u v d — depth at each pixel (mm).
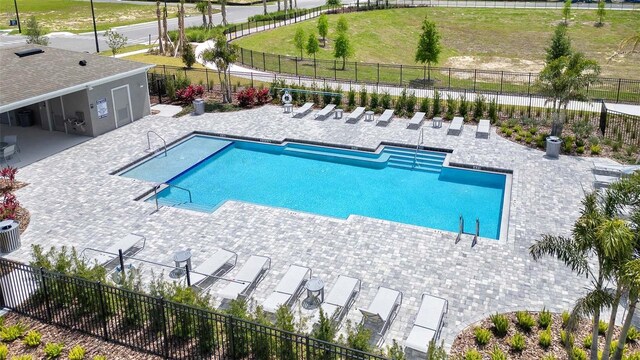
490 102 28328
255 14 71625
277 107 31172
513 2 75250
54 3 83688
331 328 11445
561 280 14859
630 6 70500
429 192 21516
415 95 32312
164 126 28047
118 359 11734
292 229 17719
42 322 13047
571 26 63688
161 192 21234
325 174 23266
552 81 24344
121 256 14609
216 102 31891
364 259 15945
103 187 20891
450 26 65000
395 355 10562
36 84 24094
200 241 17016
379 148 25281
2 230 16219
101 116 26688
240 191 21672
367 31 60688
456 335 12688
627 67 49750
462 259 15930
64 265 13625
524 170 22172
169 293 12766
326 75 40781
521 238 17078
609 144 24359
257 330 11195
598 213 10328
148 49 48219
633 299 9727
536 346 12172
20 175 21953
